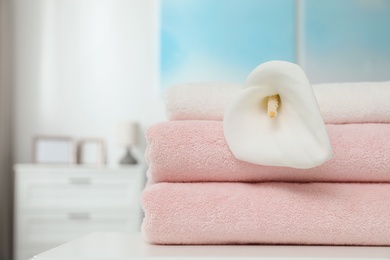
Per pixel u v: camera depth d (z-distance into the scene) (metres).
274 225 0.65
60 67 3.45
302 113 0.60
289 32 3.33
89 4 3.46
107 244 0.66
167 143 0.67
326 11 3.32
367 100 0.71
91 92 3.45
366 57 3.32
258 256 0.55
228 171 0.67
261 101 0.65
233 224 0.64
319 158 0.58
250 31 3.35
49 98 3.45
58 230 2.95
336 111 0.71
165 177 0.69
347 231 0.65
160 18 3.38
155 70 3.43
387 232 0.65
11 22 3.45
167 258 0.54
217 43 3.36
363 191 0.66
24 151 3.43
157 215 0.64
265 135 0.63
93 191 2.95
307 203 0.65
